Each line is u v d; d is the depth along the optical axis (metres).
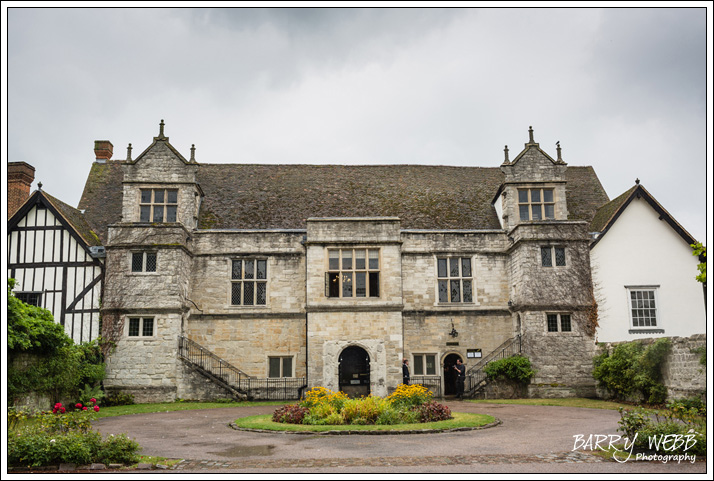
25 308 16.98
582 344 21.70
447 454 9.94
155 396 20.92
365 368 22.88
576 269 22.19
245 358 22.58
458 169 28.53
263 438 11.78
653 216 23.36
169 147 23.47
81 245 21.86
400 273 22.25
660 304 22.72
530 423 13.73
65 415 10.31
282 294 23.06
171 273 21.70
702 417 13.00
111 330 21.27
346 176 27.58
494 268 23.69
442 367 22.84
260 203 25.31
